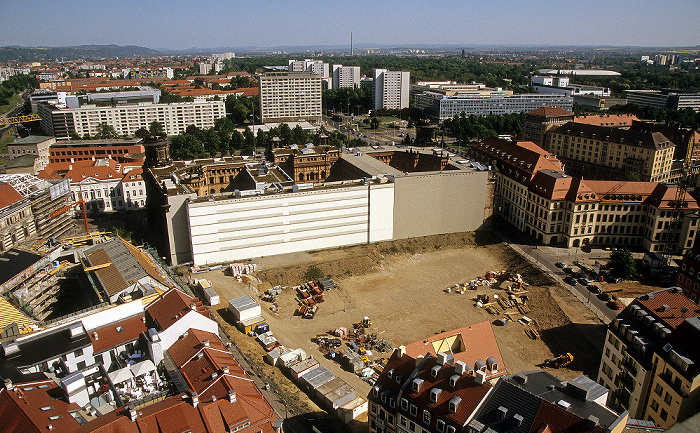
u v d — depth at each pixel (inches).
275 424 3112.7
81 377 3102.9
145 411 2861.7
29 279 4507.9
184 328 3740.2
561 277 6200.8
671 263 6599.4
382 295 5999.0
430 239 7485.2
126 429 2723.9
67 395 3034.0
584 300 5629.9
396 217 7332.7
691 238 6781.5
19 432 2662.4
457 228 7755.9
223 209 6363.2
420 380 2940.5
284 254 6835.6
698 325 3351.4
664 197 6766.7
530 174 7775.6
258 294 5861.2
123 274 4468.5
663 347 3390.7
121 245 5088.6
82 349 3449.8
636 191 7037.4
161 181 6993.1
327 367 4559.5
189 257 6550.2
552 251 7052.2
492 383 2822.3
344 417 3676.2
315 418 3612.2
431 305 5772.6
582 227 7116.1
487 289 6156.5
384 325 5339.6
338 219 7017.7
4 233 5787.4
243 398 3122.5
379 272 6614.2
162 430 2785.4
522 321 5408.5
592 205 7022.6
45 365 3312.0
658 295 3917.3
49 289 4665.4
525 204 7795.3
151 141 7864.2
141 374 3388.3
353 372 4510.3
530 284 6205.7
